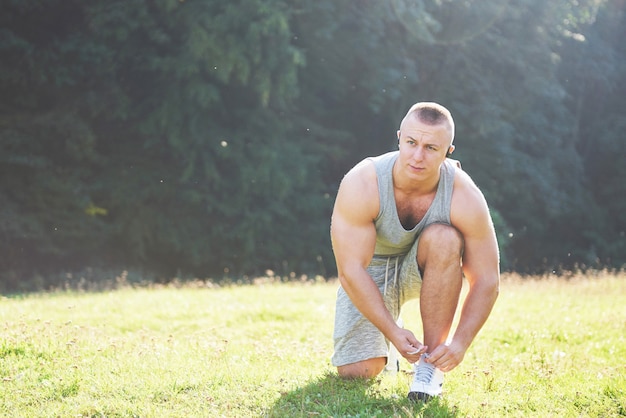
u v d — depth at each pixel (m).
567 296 11.20
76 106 20.06
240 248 22.00
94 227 20.17
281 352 5.98
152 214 20.98
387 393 4.69
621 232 30.45
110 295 10.62
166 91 20.91
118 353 5.67
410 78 24.42
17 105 19.94
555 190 27.67
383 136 25.81
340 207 4.72
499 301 10.12
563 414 4.46
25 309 8.46
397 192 4.68
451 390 4.92
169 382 4.77
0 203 19.20
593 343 6.87
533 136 27.70
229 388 4.73
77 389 4.71
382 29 23.95
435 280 4.59
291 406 4.45
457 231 4.66
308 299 10.02
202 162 21.55
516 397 4.75
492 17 25.41
